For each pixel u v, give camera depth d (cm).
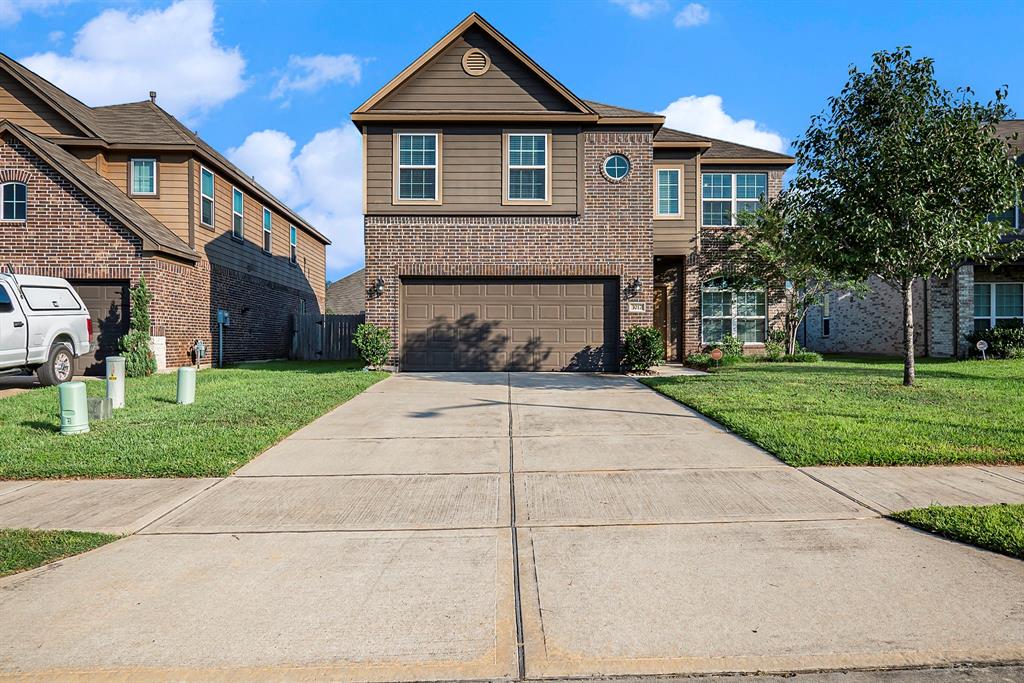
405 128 1440
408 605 317
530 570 357
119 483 535
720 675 259
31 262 1410
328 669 264
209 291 1756
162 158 1658
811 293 1680
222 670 263
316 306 2852
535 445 674
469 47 1446
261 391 1060
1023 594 322
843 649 275
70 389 705
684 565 362
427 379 1287
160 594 329
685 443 674
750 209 1786
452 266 1438
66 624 298
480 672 263
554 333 1455
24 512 458
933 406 838
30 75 1691
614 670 263
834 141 1010
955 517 418
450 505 476
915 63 951
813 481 523
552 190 1445
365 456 630
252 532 420
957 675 257
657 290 1919
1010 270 1691
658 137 1730
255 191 2045
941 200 930
